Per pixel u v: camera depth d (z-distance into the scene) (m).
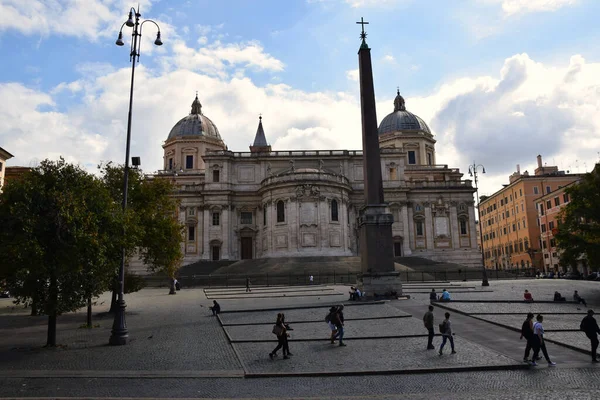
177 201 41.03
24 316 33.34
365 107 37.97
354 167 86.94
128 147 23.89
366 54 38.91
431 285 51.19
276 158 85.94
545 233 85.31
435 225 86.56
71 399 13.16
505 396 12.95
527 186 91.38
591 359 17.12
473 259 85.69
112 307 34.44
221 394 13.80
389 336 21.92
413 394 13.40
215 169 85.25
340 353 18.91
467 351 18.61
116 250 23.59
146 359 18.44
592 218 37.88
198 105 107.31
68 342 22.44
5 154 62.38
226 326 25.89
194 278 63.34
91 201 22.20
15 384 14.94
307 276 60.81
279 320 18.48
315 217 74.44
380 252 36.31
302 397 13.36
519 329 22.23
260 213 83.94
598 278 61.12
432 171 97.81
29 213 20.20
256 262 70.44
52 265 20.31
